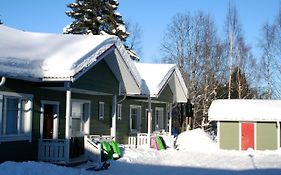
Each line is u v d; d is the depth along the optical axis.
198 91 41.69
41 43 16.84
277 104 28.83
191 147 27.80
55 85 15.04
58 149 15.22
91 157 16.50
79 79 15.56
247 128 27.89
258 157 22.44
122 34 39.28
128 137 24.73
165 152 23.00
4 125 13.98
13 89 14.28
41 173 11.89
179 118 42.84
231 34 42.09
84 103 19.72
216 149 27.50
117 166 16.25
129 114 25.17
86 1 38.84
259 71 45.31
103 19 38.75
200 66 42.09
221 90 43.28
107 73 18.16
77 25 38.03
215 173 15.48
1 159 13.74
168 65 25.89
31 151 15.29
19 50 15.39
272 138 27.53
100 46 16.08
